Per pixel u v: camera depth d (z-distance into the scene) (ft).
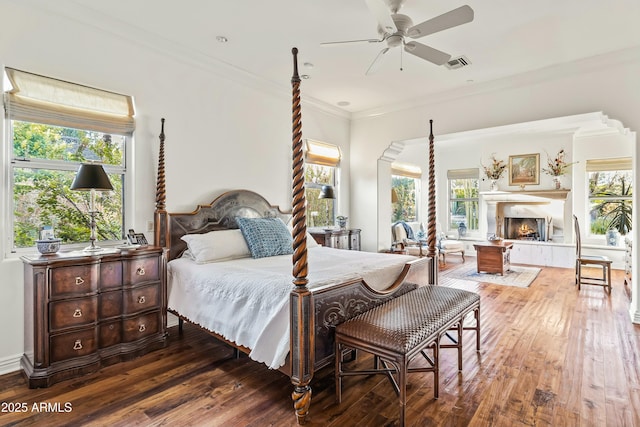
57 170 9.04
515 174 23.98
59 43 8.73
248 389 7.29
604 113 11.64
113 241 10.05
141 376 7.82
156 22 9.55
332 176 18.11
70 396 6.96
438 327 6.98
